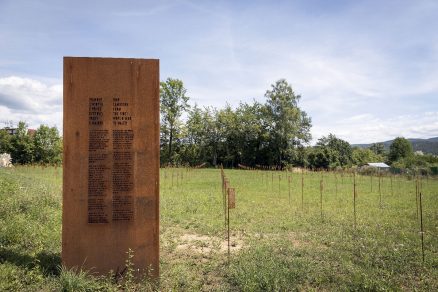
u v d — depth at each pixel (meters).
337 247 7.75
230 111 65.31
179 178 27.48
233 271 5.99
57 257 6.25
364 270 6.09
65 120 5.64
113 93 5.70
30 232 7.25
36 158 50.78
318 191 19.97
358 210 13.09
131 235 5.75
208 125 64.75
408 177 34.12
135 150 5.75
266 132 62.16
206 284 5.65
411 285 5.62
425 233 9.19
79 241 5.66
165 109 58.47
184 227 9.78
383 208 13.71
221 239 8.53
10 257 5.99
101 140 5.69
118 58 5.71
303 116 63.84
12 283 5.05
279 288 5.26
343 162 68.44
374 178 33.38
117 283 5.58
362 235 8.88
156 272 5.76
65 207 5.65
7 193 10.79
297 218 11.17
